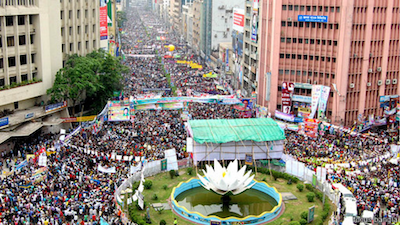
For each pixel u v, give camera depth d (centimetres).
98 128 9988
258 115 11612
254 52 13950
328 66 11469
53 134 10125
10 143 9144
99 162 8175
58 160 7969
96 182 7344
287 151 9194
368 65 11444
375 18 11231
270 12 12150
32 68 10256
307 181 8044
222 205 7338
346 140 9756
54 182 7125
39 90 10312
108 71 11819
